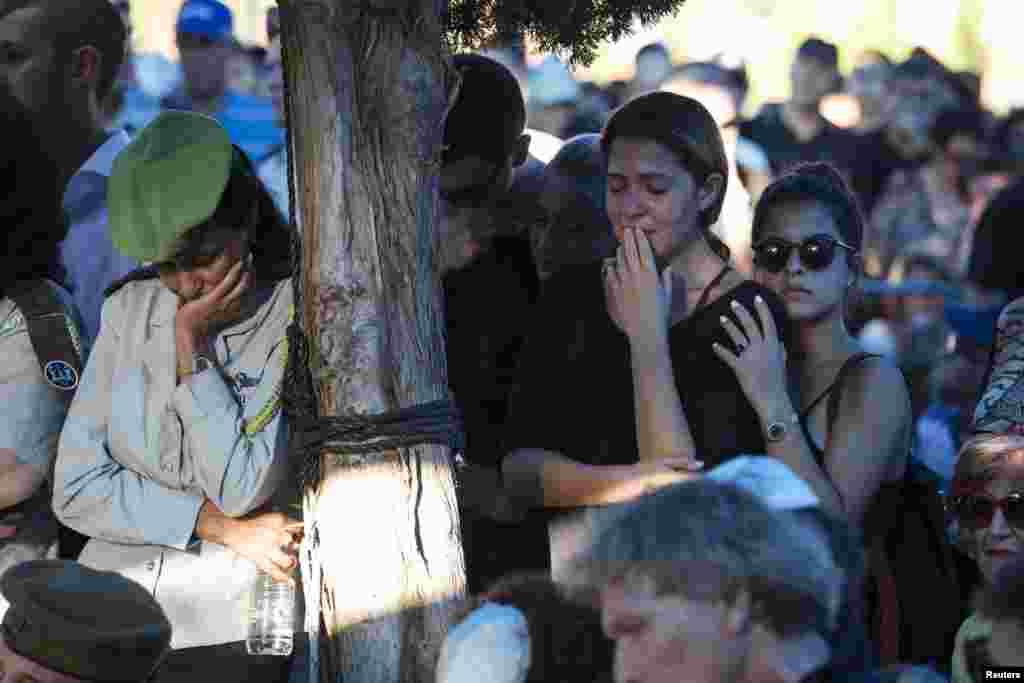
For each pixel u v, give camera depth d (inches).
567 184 557.9
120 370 447.5
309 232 403.2
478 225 552.4
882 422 472.1
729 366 466.6
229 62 997.8
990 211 764.0
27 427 470.6
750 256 854.5
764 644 258.8
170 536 438.3
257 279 456.8
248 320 450.6
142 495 441.1
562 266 544.4
